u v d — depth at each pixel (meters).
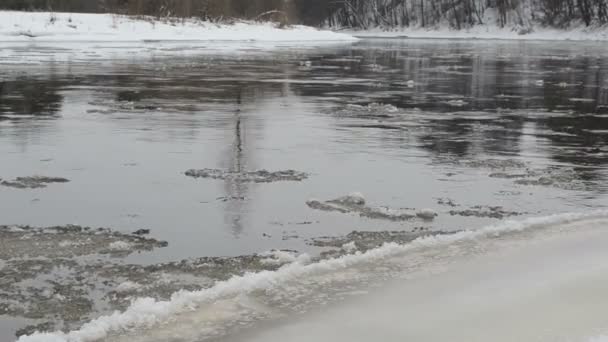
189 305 5.15
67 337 4.61
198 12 59.34
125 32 49.00
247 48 44.12
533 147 11.77
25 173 9.22
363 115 15.25
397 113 15.73
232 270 5.94
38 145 11.05
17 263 5.98
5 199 8.00
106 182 8.84
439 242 6.63
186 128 12.91
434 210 7.90
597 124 14.48
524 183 9.25
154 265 6.01
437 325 4.88
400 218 7.59
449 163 10.40
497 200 8.38
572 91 21.31
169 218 7.40
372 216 7.63
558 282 5.62
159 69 25.95
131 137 11.89
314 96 18.84
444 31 93.81
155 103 16.47
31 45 39.72
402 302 5.27
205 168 9.69
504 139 12.50
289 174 9.45
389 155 10.90
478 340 4.66
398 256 6.26
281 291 5.45
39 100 16.44
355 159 10.55
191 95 18.28
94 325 4.78
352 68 29.77
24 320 4.89
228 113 15.05
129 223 7.21
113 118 13.97
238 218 7.45
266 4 67.06
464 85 22.88
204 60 31.56
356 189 8.76
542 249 6.44
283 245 6.63
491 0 92.56
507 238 6.77
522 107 17.20
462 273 5.85
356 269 5.93
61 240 6.63
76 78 21.83
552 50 51.34
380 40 74.12
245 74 24.91
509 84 23.44
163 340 4.64
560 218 7.43
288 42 56.94
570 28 81.75
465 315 5.04
